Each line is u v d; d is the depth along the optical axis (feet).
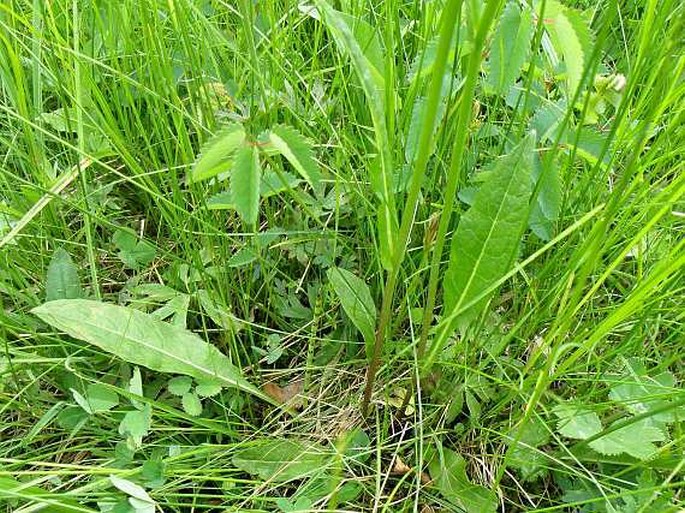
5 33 1.22
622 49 1.41
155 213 1.35
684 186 0.84
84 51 1.30
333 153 1.28
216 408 1.15
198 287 1.25
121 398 1.12
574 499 1.02
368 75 0.75
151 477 0.96
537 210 1.08
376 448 1.09
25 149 1.34
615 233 0.97
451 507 1.05
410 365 1.17
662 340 1.18
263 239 1.21
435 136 1.00
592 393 1.05
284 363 1.25
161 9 1.30
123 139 1.31
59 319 1.03
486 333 1.17
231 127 0.79
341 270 1.15
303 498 0.98
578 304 0.91
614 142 1.11
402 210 1.18
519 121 1.13
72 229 1.33
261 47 1.30
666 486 0.85
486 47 0.98
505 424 1.11
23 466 1.06
